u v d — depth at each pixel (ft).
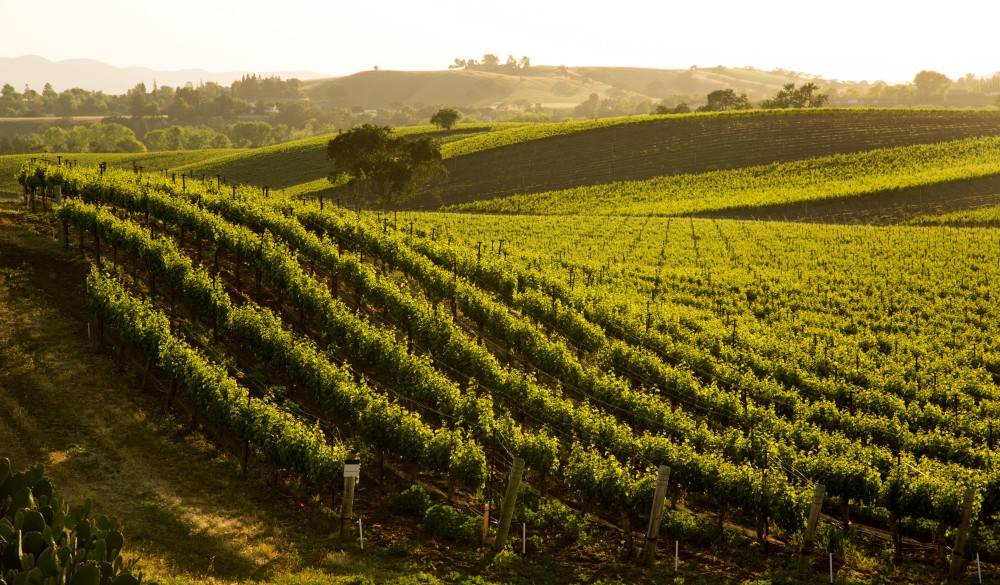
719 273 198.18
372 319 126.00
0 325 102.94
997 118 441.68
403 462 89.30
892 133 411.75
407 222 252.62
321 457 72.59
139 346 93.97
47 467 73.87
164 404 91.40
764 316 167.94
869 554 75.82
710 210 298.97
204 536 64.75
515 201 326.85
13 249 126.52
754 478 74.64
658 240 241.14
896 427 99.60
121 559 41.16
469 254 163.32
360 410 84.89
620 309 148.56
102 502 68.23
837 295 180.14
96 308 101.35
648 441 84.64
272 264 120.26
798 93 636.07
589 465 77.10
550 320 134.51
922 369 130.00
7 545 36.83
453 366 110.32
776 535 80.59
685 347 127.34
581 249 225.97
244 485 77.05
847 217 292.40
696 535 76.79
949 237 240.94
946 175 324.19
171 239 134.21
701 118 444.96
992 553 76.02
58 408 86.38
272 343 96.89
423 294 136.87
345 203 336.70
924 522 83.92
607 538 75.61
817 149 388.16
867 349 147.95
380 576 60.59
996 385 131.64
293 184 388.98
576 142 409.69
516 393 102.27
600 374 119.65
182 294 119.24
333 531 69.56
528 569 65.67
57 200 143.33
